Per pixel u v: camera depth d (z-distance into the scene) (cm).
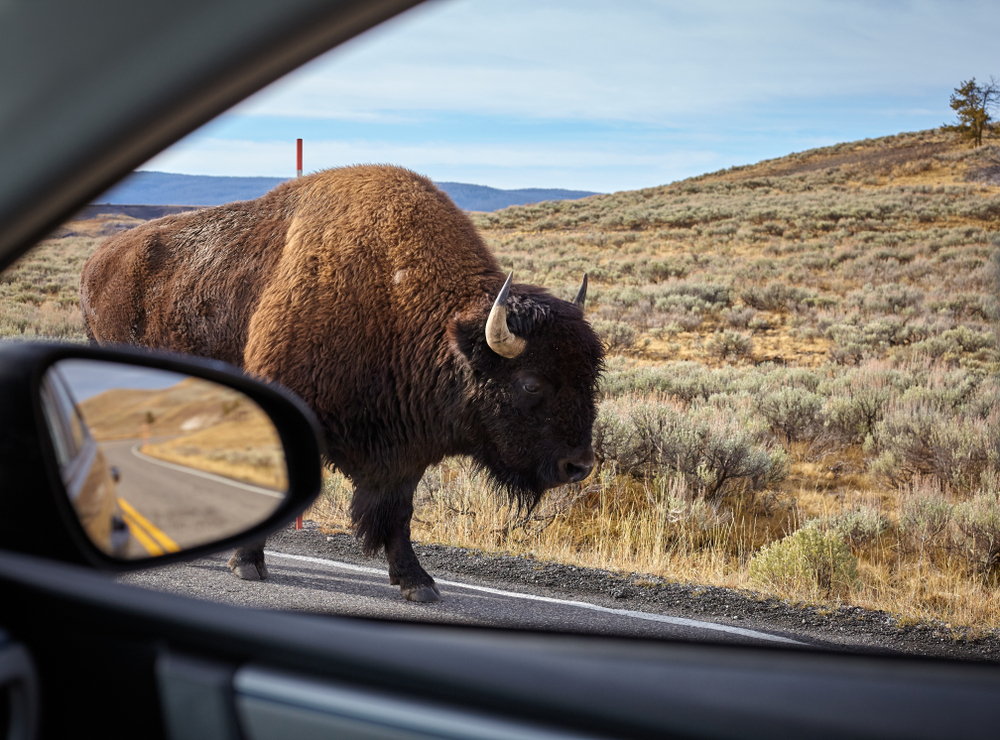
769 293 2402
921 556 656
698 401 1259
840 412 1133
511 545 668
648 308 2306
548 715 80
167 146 78
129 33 71
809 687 96
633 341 1931
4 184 73
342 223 548
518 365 494
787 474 923
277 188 617
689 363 1675
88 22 71
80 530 111
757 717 86
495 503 710
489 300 519
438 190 579
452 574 580
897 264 2906
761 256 3369
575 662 86
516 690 81
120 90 72
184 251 638
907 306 2264
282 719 84
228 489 166
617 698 82
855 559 612
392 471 532
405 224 540
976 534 645
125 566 127
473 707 81
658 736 82
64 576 89
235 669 86
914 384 1362
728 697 88
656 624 459
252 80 75
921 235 3516
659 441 878
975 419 1052
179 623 88
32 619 89
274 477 182
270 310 545
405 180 564
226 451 168
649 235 4122
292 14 71
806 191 5675
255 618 87
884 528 733
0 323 1844
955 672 112
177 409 151
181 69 72
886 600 558
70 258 3244
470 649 84
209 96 75
